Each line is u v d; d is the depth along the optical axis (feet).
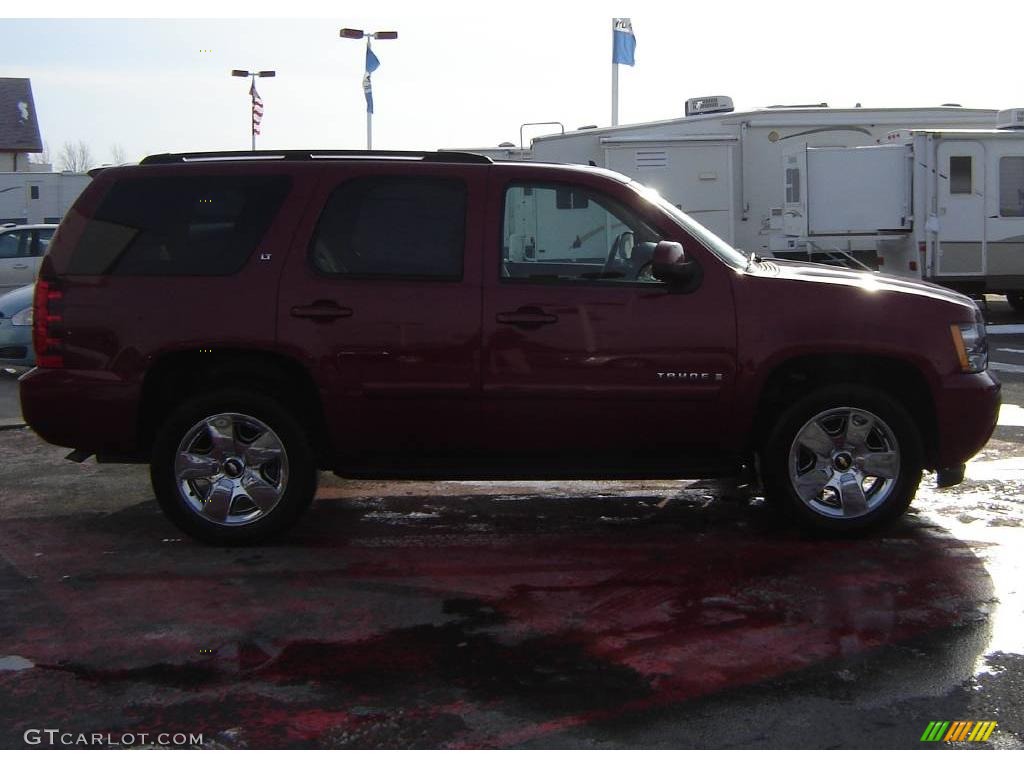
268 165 18.08
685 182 55.83
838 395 17.85
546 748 11.44
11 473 24.12
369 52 78.59
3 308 37.06
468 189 17.93
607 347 17.38
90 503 21.45
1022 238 50.31
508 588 16.34
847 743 11.51
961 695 12.61
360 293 17.48
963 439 17.99
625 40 71.51
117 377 17.52
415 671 13.39
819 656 13.73
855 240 51.65
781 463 18.04
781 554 17.80
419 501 21.44
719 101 57.67
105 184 18.04
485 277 17.54
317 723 12.04
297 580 16.75
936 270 50.21
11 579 16.88
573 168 18.25
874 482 18.49
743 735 11.69
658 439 17.80
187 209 17.92
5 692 12.87
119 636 14.56
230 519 18.17
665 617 15.10
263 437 17.97
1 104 192.75
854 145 56.18
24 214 113.09
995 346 45.27
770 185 56.70
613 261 17.88
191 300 17.51
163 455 17.94
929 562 17.31
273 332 17.44
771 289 17.61
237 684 13.06
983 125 57.00
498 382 17.47
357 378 17.53
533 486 22.50
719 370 17.47
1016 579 16.49
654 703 12.46
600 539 18.79
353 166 18.02
